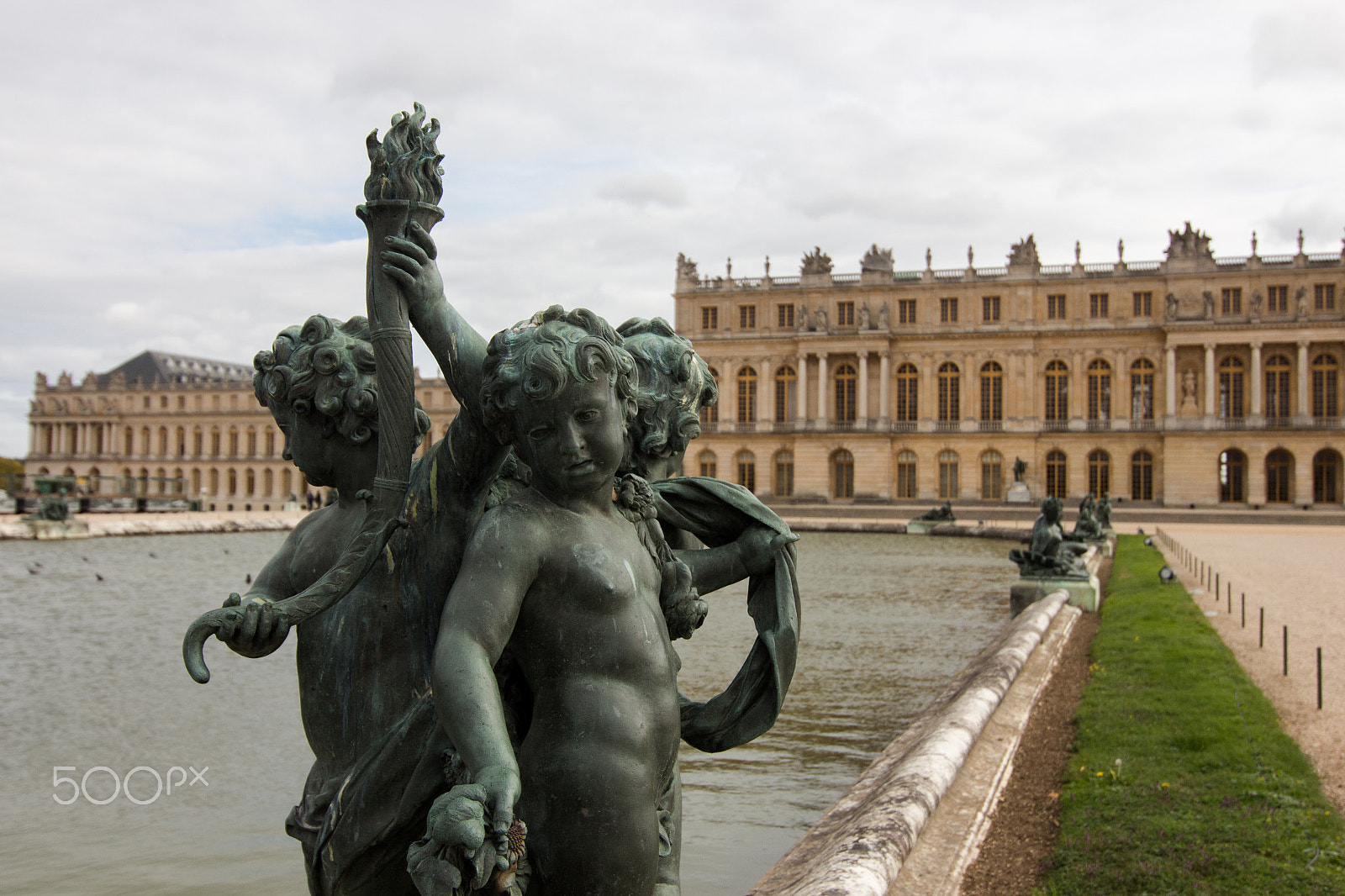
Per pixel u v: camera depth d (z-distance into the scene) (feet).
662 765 8.53
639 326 10.98
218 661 59.36
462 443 9.27
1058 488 292.61
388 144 9.12
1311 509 263.29
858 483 302.66
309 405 10.18
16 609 82.07
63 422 435.94
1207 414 278.26
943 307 302.45
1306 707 39.45
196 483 414.00
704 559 10.24
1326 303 273.13
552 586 8.25
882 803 23.88
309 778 10.18
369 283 9.25
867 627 71.36
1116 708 36.86
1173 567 108.78
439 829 6.64
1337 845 22.88
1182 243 283.18
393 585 9.50
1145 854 22.33
